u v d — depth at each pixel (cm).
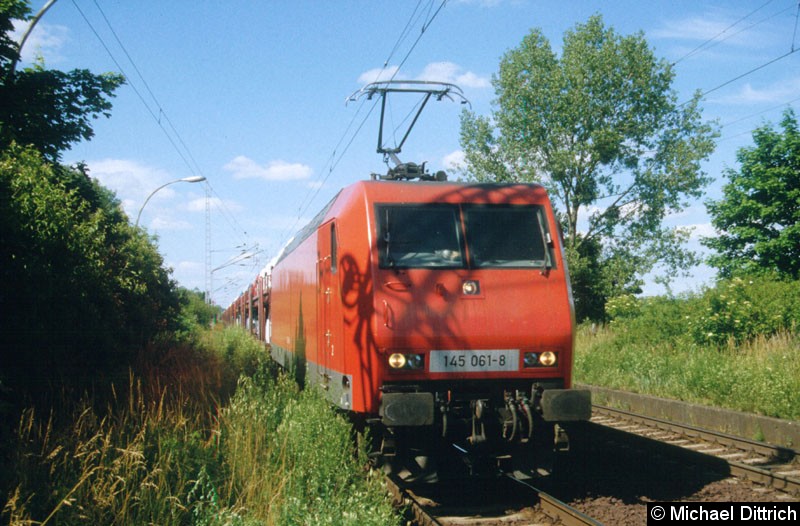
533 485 763
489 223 782
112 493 530
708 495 712
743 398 1103
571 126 3344
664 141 3400
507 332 732
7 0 1077
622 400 1352
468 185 807
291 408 804
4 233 756
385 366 713
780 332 1401
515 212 795
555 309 754
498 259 765
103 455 573
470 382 735
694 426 1077
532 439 755
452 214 778
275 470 650
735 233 2891
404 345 714
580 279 3247
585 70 3309
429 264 748
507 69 3403
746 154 2953
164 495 566
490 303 739
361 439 723
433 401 695
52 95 1271
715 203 3009
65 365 884
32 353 830
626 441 995
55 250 840
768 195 2889
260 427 741
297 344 1216
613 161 3388
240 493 615
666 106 3341
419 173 913
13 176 802
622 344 1758
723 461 810
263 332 2345
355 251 759
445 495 742
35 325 815
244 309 3731
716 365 1272
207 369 1247
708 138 3359
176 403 862
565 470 834
